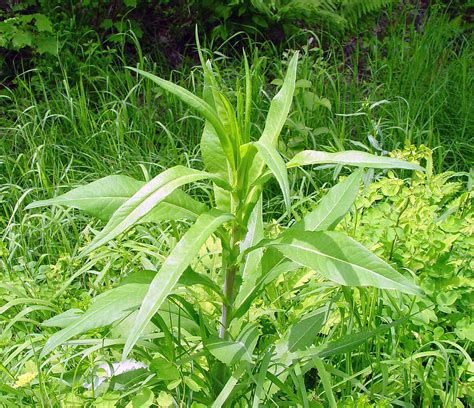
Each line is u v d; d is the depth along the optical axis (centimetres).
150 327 253
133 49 657
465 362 270
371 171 344
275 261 230
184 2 644
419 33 703
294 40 635
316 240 205
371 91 581
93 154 490
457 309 299
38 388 252
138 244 346
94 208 210
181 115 536
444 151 514
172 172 195
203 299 283
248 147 211
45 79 601
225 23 660
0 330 318
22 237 383
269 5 628
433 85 588
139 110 529
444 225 311
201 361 256
